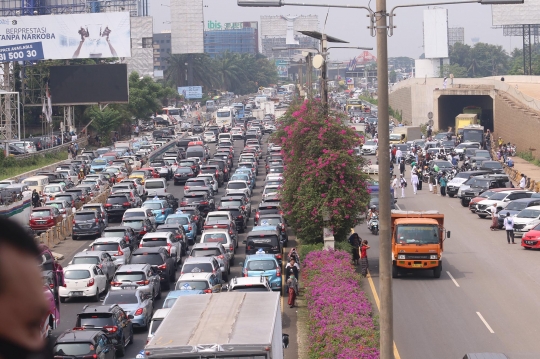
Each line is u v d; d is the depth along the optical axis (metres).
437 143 99.69
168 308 26.34
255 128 132.12
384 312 15.91
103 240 41.28
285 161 42.09
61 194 60.53
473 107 122.81
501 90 115.50
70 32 101.94
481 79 125.88
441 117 130.62
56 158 97.50
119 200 59.09
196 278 30.58
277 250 38.38
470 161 82.31
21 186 59.84
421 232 36.69
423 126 131.75
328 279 30.20
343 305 26.05
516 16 172.62
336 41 40.38
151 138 122.75
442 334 26.88
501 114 112.19
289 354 25.05
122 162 85.94
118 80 103.19
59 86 103.56
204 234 43.12
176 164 88.62
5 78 101.12
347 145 39.66
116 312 26.83
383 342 15.94
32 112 119.25
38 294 1.95
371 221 50.88
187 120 168.12
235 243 47.03
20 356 1.91
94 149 111.44
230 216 47.81
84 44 102.19
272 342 15.86
